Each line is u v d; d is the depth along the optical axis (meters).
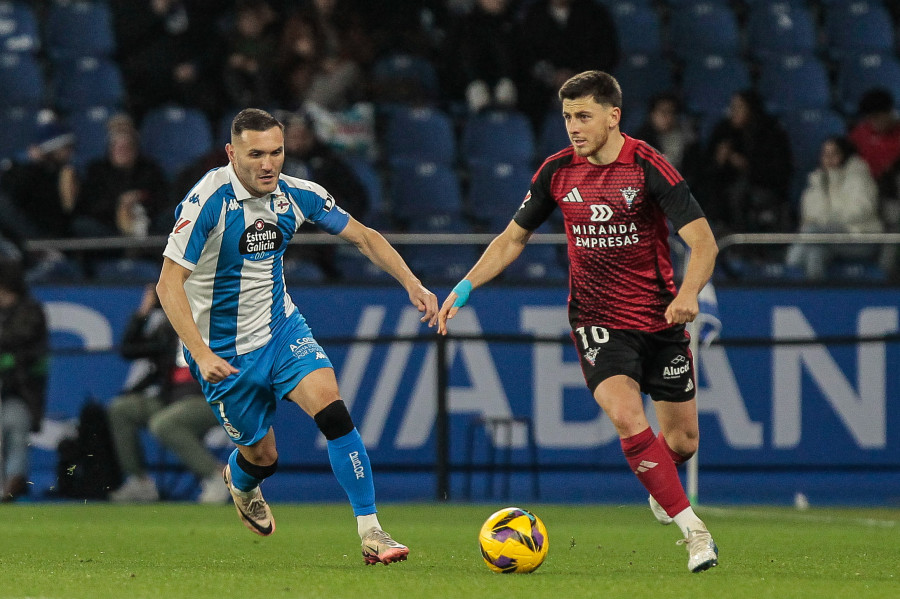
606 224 19.95
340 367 42.12
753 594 16.11
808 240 42.03
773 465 43.03
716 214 48.16
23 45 55.22
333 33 52.97
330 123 50.78
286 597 15.43
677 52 58.47
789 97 57.06
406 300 42.47
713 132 49.75
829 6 61.56
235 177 19.33
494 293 42.56
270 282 20.00
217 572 18.94
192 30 54.09
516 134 53.50
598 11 54.88
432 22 58.25
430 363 42.47
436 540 26.09
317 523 31.19
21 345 40.25
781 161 50.06
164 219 45.94
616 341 20.28
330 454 19.41
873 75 58.44
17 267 40.69
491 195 51.50
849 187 47.59
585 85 19.41
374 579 17.75
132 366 42.19
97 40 56.12
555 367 42.59
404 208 50.31
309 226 46.09
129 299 42.47
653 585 17.11
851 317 43.34
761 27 59.72
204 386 20.34
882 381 43.44
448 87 55.06
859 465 43.28
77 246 41.78
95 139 52.28
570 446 42.62
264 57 52.50
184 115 52.41
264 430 20.30
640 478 19.14
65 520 31.98
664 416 21.50
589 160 20.03
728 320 43.09
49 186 46.34
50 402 41.78
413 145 52.81
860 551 23.77
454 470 42.06
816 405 43.19
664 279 20.34
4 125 51.56
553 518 33.81
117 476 40.09
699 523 18.78
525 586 16.84
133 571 19.11
